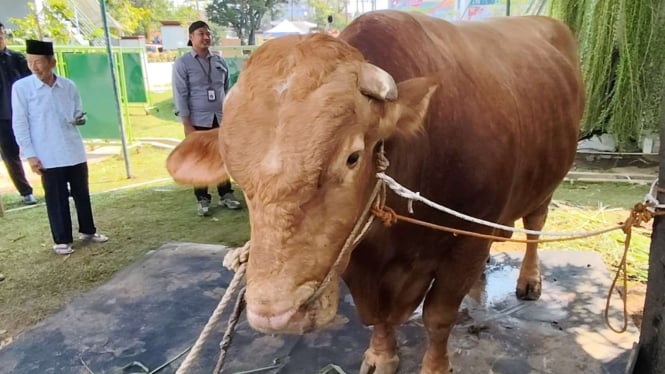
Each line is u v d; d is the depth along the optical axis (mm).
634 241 5078
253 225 1511
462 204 2268
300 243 1490
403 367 2973
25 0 17828
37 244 5773
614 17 5641
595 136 7551
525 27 3516
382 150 1752
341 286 3873
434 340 2688
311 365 3012
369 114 1605
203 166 1806
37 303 4473
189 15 42375
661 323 2549
